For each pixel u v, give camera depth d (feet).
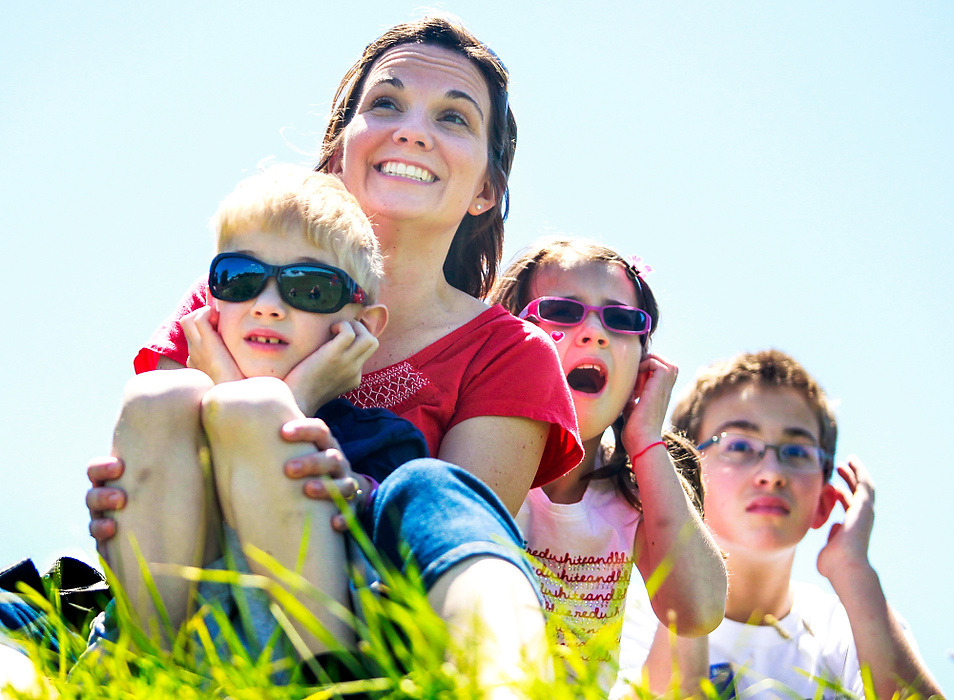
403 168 9.75
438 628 4.25
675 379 11.72
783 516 12.50
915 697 8.88
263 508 5.83
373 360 9.39
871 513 12.64
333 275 8.18
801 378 13.21
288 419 6.07
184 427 6.12
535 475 9.48
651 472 10.83
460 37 10.65
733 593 12.47
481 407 8.90
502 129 11.00
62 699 4.53
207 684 4.56
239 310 8.08
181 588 5.78
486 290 11.80
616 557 10.82
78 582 7.53
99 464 5.99
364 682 4.19
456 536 5.12
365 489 6.51
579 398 11.09
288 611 5.58
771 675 11.80
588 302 11.48
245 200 8.28
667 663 10.88
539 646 4.32
